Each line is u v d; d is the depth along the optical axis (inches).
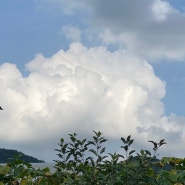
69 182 261.1
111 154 265.1
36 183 288.7
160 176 275.3
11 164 286.8
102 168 270.5
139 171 262.5
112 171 262.4
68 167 278.7
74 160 275.3
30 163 286.7
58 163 278.4
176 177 275.7
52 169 292.8
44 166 292.7
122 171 264.4
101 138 267.3
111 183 257.1
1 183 277.9
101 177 259.1
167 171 278.1
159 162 299.9
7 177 283.9
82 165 275.3
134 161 269.3
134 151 263.7
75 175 273.9
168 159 301.1
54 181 285.4
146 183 270.5
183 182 279.6
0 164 288.4
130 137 264.4
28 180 287.9
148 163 265.4
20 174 283.4
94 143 267.3
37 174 289.4
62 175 278.5
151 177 274.1
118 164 263.7
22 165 286.4
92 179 256.7
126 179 262.2
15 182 284.7
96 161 263.9
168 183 272.4
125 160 266.4
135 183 262.4
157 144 266.1
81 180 261.6
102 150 264.7
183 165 302.4
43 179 283.7
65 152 277.1
